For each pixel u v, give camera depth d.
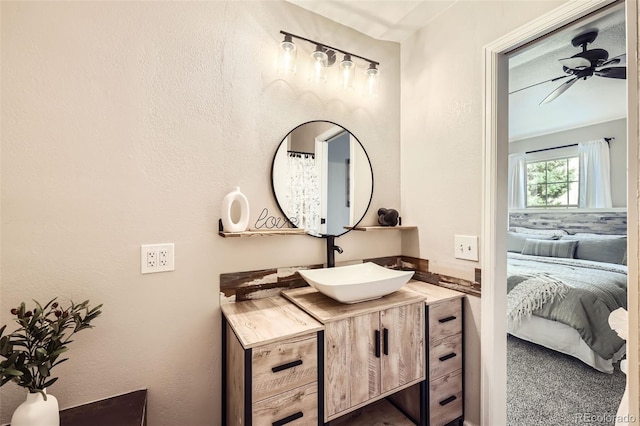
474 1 1.57
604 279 2.60
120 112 1.22
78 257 1.16
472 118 1.58
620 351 2.29
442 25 1.75
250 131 1.52
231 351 1.26
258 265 1.54
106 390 1.21
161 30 1.31
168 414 1.33
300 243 1.68
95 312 1.06
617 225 3.94
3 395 1.05
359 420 1.64
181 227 1.35
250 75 1.52
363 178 1.90
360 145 1.89
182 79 1.35
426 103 1.85
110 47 1.21
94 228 1.18
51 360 0.92
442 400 1.52
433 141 1.80
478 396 1.53
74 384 1.16
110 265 1.21
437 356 1.50
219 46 1.44
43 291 1.11
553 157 4.61
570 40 2.00
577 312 2.30
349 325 1.24
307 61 1.70
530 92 3.08
